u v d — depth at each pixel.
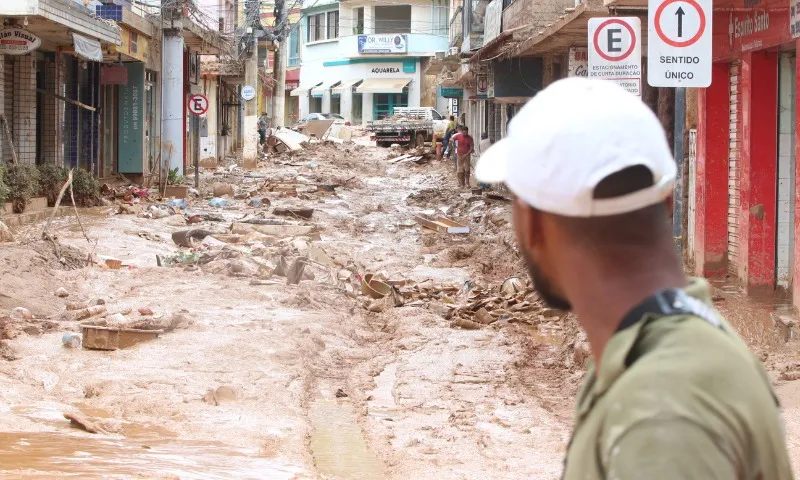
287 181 30.94
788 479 1.39
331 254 16.77
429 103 73.94
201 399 7.60
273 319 10.80
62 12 20.14
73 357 8.75
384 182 35.97
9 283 11.02
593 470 1.37
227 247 16.23
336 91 75.44
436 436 7.09
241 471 5.77
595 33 10.10
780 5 11.09
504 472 6.21
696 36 8.95
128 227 18.83
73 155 27.27
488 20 32.44
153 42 32.03
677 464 1.23
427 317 11.90
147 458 5.93
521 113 1.54
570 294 1.54
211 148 45.94
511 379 8.99
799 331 9.80
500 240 18.20
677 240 10.79
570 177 1.44
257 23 41.91
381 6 74.06
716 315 1.47
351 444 6.79
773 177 12.30
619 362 1.41
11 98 22.47
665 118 15.90
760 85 12.24
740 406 1.31
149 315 10.37
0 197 17.89
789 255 12.34
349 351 10.12
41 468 5.53
